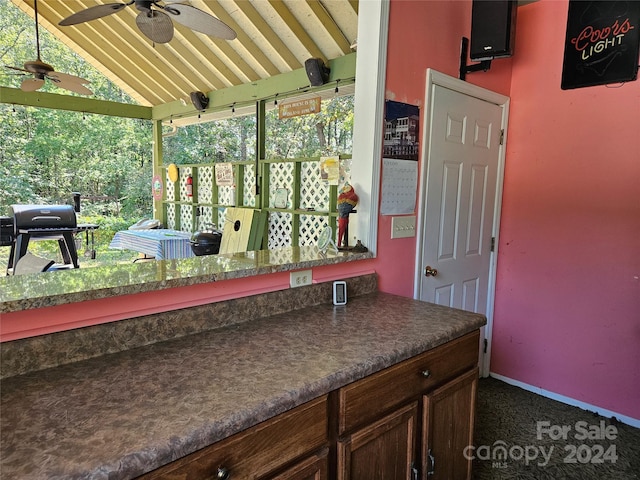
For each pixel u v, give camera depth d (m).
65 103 5.30
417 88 2.25
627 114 2.47
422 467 1.51
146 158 9.41
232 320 1.55
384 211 2.17
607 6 2.48
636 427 2.54
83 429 0.86
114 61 5.20
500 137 2.94
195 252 4.03
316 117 6.20
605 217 2.59
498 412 2.71
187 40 4.11
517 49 2.91
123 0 3.93
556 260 2.82
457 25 2.46
